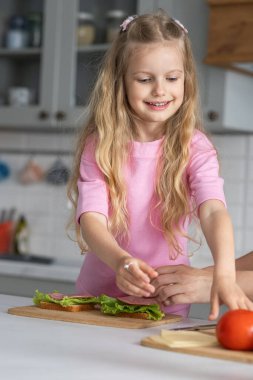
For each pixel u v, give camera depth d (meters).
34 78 3.90
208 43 3.36
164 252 2.03
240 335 1.32
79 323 1.66
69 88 3.77
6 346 1.34
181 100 1.96
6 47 3.99
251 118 3.65
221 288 1.57
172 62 1.91
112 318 1.68
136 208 2.01
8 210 4.30
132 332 1.56
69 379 1.10
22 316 1.73
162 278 1.86
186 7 3.50
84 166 2.03
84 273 2.18
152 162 2.01
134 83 1.93
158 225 2.02
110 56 2.05
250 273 1.93
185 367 1.22
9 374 1.12
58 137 4.20
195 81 2.08
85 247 2.06
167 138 2.01
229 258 1.66
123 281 1.63
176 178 1.98
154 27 1.96
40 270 3.47
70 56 3.78
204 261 3.53
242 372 1.20
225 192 3.82
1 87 4.00
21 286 3.53
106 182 1.98
